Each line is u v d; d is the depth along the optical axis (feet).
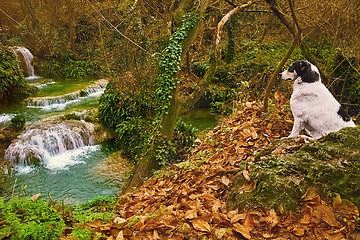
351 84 25.86
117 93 34.76
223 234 9.48
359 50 26.00
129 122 32.24
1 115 36.45
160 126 24.67
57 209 11.68
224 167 14.53
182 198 12.69
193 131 28.81
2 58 41.27
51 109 38.58
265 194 10.18
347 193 9.64
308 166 10.57
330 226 9.07
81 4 51.42
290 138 14.05
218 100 37.40
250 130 17.61
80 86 47.67
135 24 35.19
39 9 57.16
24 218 9.99
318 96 14.34
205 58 43.06
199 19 26.16
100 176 26.99
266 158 12.47
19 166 28.25
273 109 19.94
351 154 10.43
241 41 41.50
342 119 14.20
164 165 23.57
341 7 27.02
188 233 9.89
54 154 30.40
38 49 55.72
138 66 34.37
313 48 29.53
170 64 24.75
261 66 35.86
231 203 11.03
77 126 33.24
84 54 56.59
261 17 40.04
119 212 14.88
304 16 30.04
